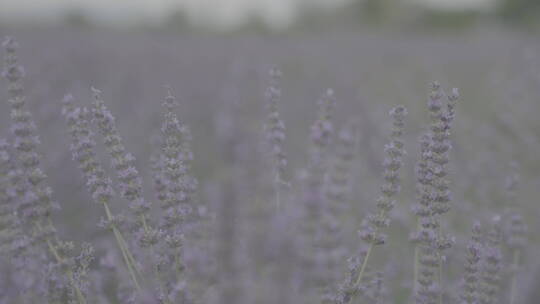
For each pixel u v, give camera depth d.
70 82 11.65
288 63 16.88
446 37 25.95
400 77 14.88
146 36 19.97
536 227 5.98
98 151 6.73
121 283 3.94
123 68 13.65
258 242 2.54
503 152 7.87
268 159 3.96
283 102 11.98
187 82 12.92
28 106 8.52
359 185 6.33
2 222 3.20
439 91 3.43
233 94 10.23
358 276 3.50
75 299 3.41
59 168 6.66
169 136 3.54
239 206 2.81
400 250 5.44
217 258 2.75
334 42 21.45
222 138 8.05
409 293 4.98
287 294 2.49
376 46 20.36
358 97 11.04
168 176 3.54
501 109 10.03
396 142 3.39
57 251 3.30
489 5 38.94
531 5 37.84
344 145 3.96
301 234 2.70
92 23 22.50
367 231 3.35
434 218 3.50
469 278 3.60
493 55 17.81
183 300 2.88
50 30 18.52
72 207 6.08
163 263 3.40
